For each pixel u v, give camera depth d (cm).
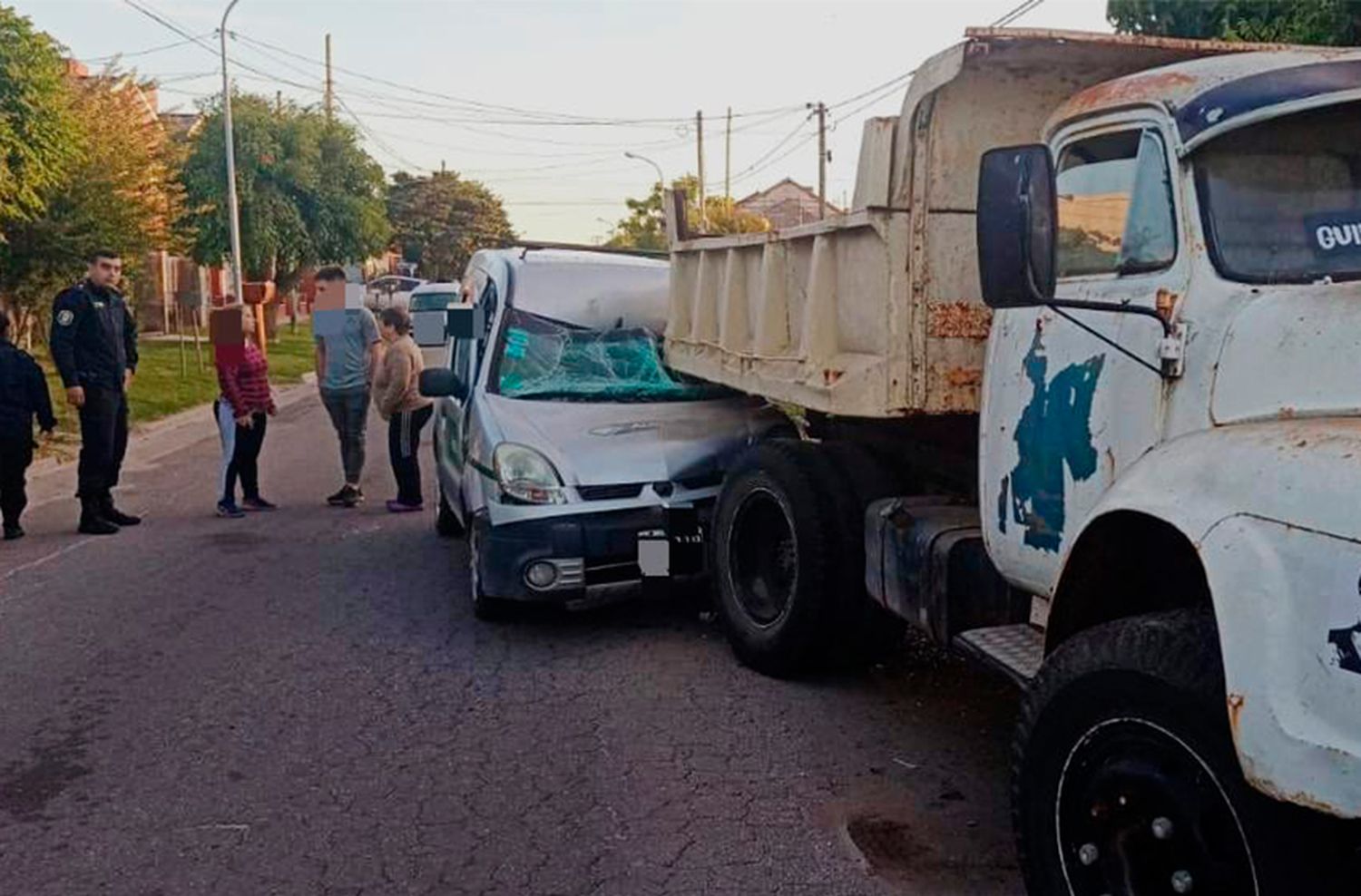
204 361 2598
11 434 973
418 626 729
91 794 496
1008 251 348
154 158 2661
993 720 568
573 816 471
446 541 970
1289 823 280
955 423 546
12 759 534
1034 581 425
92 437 998
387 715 582
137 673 647
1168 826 309
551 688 615
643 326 826
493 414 729
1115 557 360
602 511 671
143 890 418
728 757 525
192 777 512
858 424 619
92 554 930
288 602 786
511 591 673
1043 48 449
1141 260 375
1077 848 337
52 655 680
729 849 443
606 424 723
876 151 495
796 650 602
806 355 568
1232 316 338
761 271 629
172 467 1402
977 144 488
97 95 2412
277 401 2222
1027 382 420
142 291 3133
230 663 662
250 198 3659
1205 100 362
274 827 465
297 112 3925
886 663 646
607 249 920
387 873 428
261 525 1041
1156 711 310
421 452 1521
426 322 1066
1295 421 309
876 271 505
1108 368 380
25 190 1831
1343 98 353
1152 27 1038
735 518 642
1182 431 348
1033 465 417
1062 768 339
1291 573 274
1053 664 346
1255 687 273
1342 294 320
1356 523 265
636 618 738
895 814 471
